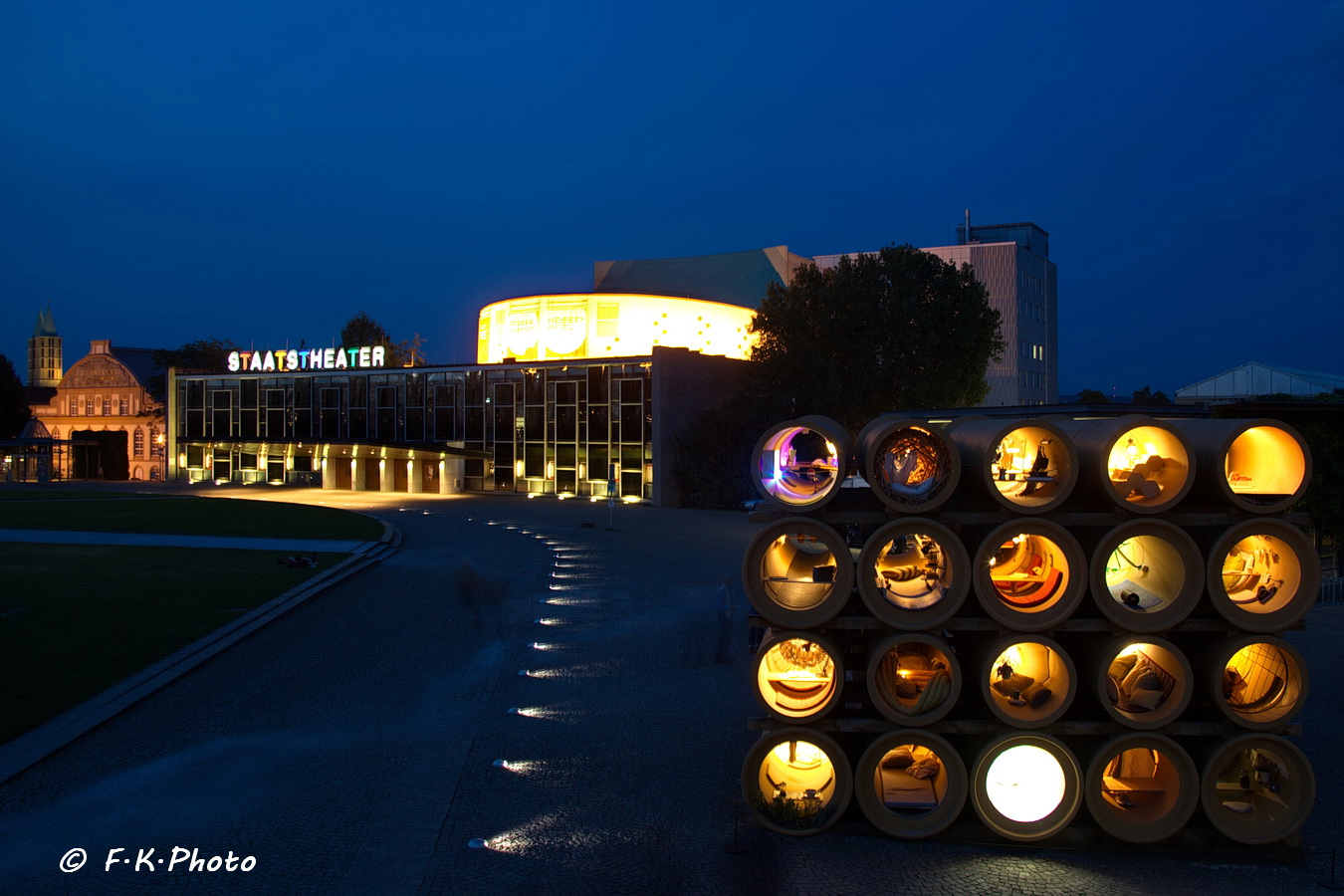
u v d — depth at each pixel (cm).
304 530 3584
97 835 877
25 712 1197
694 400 5728
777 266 8412
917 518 919
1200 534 948
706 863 845
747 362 6144
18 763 1030
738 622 1917
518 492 6144
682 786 1026
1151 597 941
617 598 2180
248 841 871
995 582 995
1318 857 888
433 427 6519
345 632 1783
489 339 7344
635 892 787
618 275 8969
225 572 2416
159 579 2278
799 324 5678
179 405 7525
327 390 6938
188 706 1288
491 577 2494
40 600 1958
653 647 1681
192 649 1565
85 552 2808
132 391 9850
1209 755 895
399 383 6650
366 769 1066
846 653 1016
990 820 900
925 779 978
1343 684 1471
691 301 6925
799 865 847
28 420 9175
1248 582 955
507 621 1905
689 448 5472
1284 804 898
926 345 5528
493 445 6262
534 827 916
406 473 6481
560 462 5975
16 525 3672
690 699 1359
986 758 901
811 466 986
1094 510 933
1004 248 10300
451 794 995
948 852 884
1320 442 2797
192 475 7469
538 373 6050
